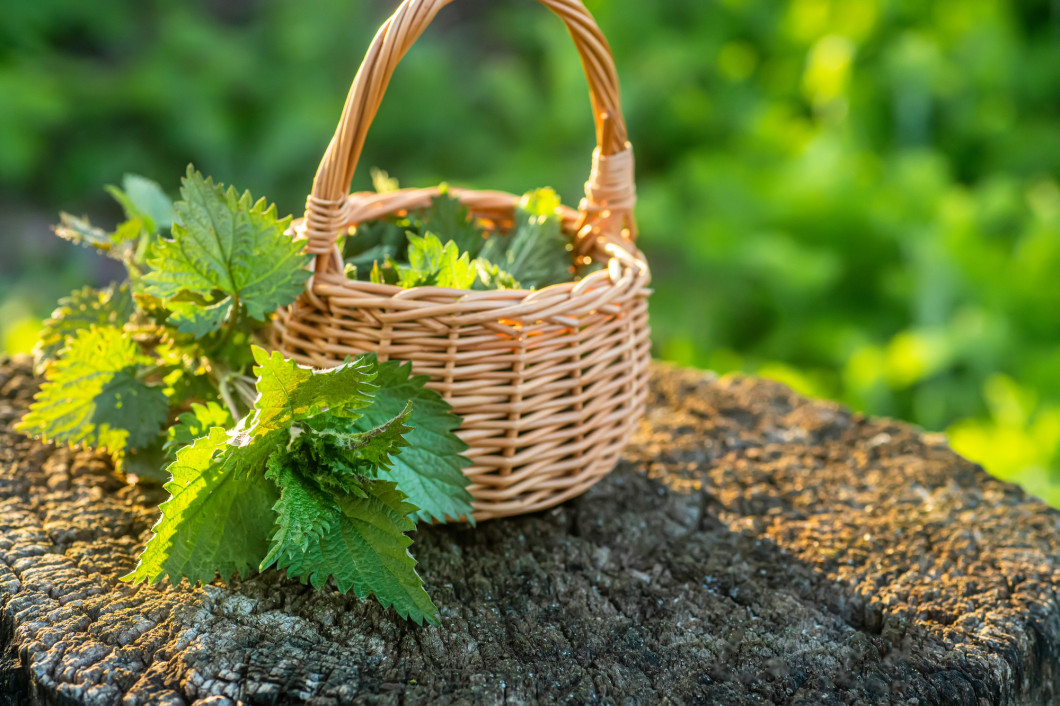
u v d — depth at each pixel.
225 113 2.73
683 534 1.03
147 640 0.93
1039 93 2.36
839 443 1.12
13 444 1.06
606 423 1.01
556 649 0.95
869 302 2.09
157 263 0.97
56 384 1.00
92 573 0.97
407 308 0.95
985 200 2.04
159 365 1.03
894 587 1.00
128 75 2.74
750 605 0.99
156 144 2.71
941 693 0.94
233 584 0.97
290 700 0.91
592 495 1.06
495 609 0.97
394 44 0.93
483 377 0.97
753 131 2.33
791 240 2.06
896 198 2.03
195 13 3.09
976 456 1.49
